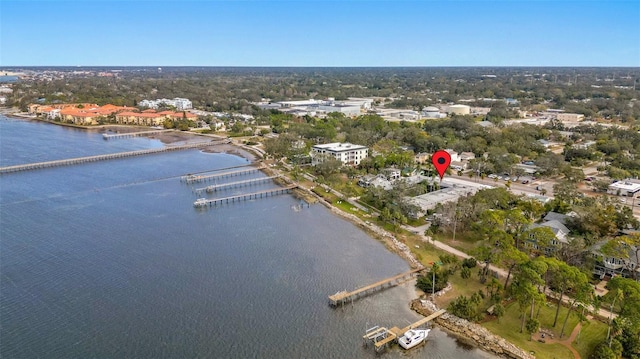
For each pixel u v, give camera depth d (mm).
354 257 141125
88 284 120938
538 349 94438
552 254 129000
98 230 160875
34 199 196875
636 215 169500
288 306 112000
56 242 149125
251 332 101250
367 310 110875
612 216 146125
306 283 123812
